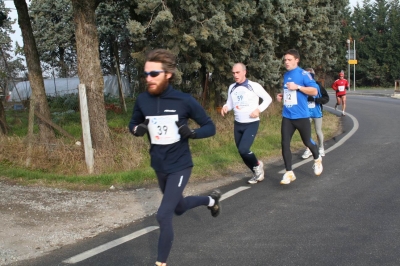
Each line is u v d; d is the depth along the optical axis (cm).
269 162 938
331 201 620
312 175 791
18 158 885
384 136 1233
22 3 992
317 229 507
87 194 702
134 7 1205
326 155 989
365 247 451
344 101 1942
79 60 898
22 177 805
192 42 1048
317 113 946
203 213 587
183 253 452
